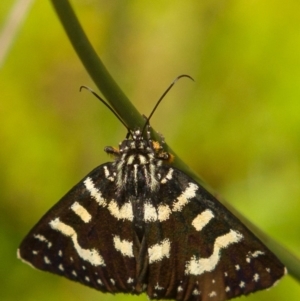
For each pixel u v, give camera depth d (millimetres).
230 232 243
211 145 322
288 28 321
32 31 324
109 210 251
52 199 324
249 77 322
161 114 320
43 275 318
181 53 321
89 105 324
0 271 319
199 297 245
